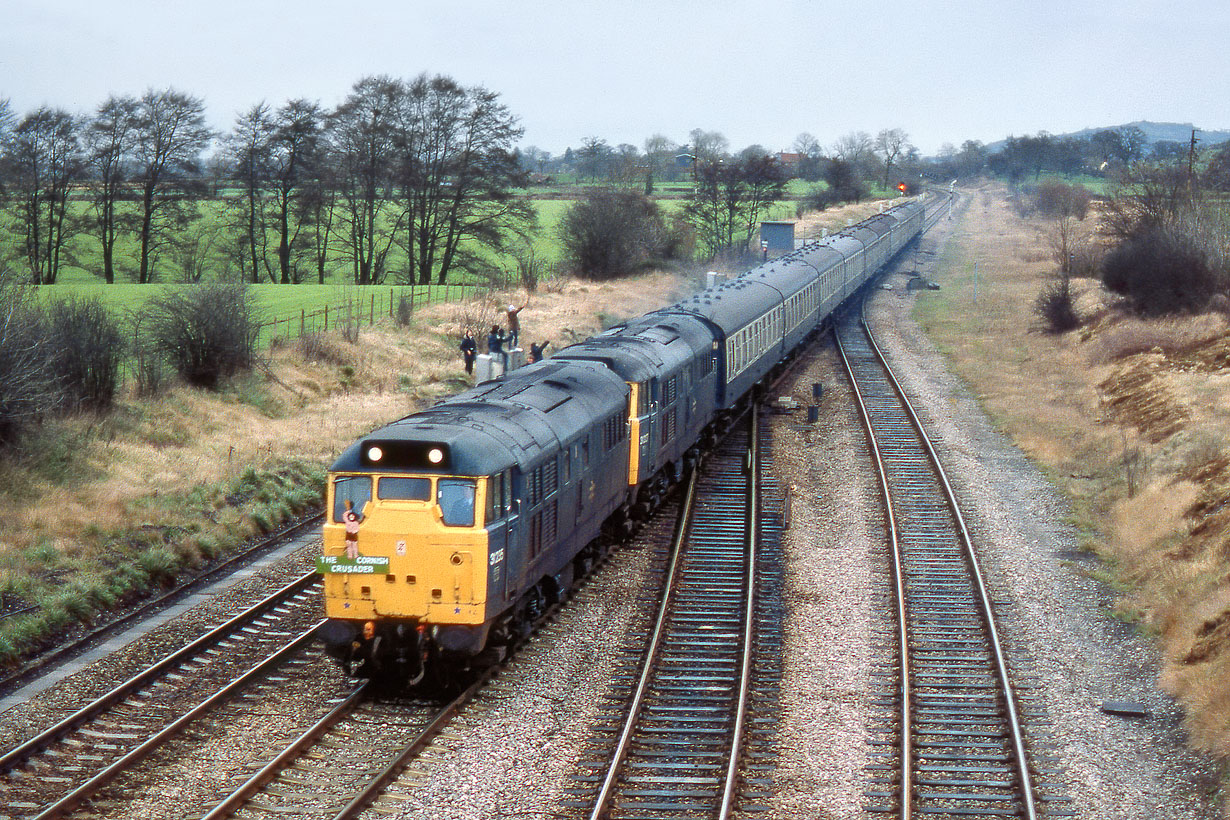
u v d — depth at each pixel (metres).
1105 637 27.47
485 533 22.16
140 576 30.83
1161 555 31.91
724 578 31.75
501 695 23.50
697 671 24.98
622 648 26.33
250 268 124.31
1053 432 50.56
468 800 18.88
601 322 80.75
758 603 29.56
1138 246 72.62
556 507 26.78
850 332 84.75
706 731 21.64
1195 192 80.06
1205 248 67.88
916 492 40.91
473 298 83.56
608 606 29.44
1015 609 29.30
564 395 29.30
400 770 19.86
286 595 30.19
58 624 27.45
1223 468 36.12
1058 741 21.62
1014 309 92.19
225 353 51.53
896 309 98.38
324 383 56.25
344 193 115.06
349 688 23.92
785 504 36.69
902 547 34.59
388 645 22.86
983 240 163.00
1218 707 21.52
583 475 28.97
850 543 35.12
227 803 18.14
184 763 20.20
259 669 24.45
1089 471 43.72
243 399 50.66
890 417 54.12
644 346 37.81
